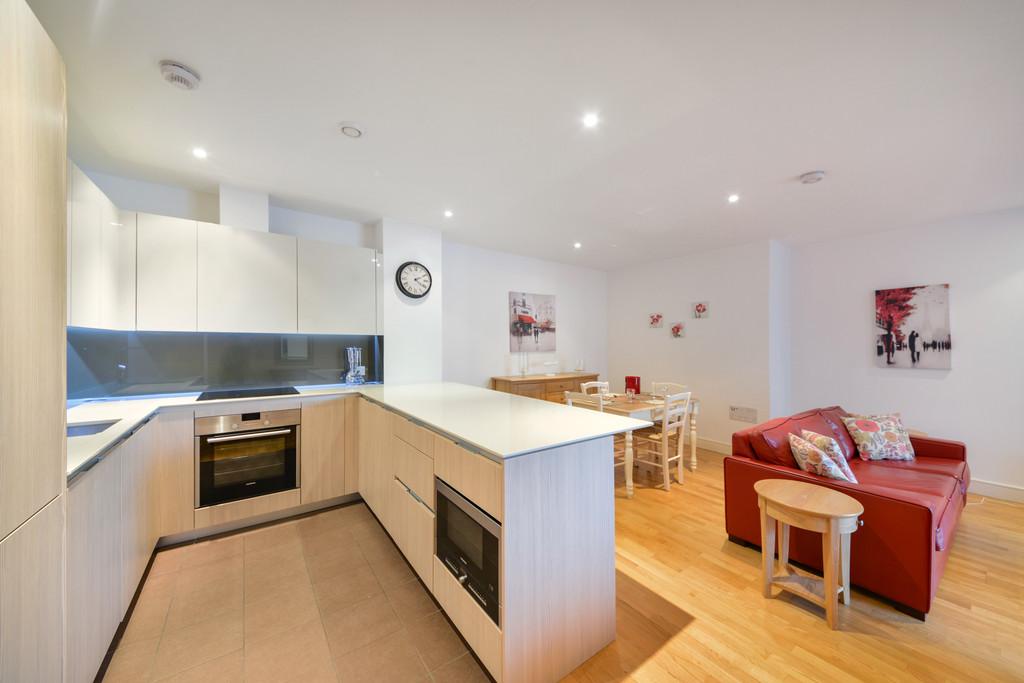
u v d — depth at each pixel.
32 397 0.83
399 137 2.02
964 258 3.27
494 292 4.68
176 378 2.68
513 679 1.28
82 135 1.99
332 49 1.40
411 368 3.45
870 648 1.54
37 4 1.18
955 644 1.56
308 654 1.51
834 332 4.00
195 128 1.93
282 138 2.03
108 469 1.46
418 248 3.53
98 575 1.36
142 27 1.29
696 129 1.94
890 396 3.64
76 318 1.82
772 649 1.54
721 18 1.26
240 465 2.46
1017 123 1.86
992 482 3.13
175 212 2.65
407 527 2.00
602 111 1.79
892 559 1.76
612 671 1.44
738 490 2.35
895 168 2.36
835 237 3.93
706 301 4.57
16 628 0.78
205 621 1.68
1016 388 3.05
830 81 1.57
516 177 2.51
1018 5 1.18
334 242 3.31
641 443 3.88
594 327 5.70
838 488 1.92
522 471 1.30
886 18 1.25
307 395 2.68
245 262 2.67
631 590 1.92
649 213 3.23
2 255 0.73
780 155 2.20
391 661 1.48
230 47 1.39
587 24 1.29
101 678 1.38
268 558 2.18
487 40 1.36
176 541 2.33
